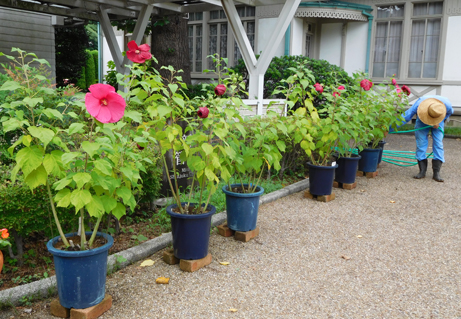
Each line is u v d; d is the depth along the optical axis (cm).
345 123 555
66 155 213
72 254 232
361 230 420
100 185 238
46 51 1251
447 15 1262
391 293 290
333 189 597
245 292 287
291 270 324
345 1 1419
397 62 1359
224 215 435
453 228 431
